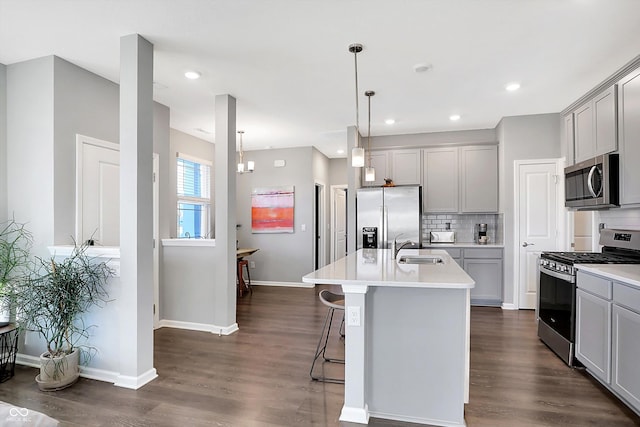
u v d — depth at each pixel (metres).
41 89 2.96
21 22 2.44
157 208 4.06
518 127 4.74
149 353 2.70
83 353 2.80
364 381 2.19
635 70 2.74
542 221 4.69
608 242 3.32
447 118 4.80
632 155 2.78
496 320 4.25
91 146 3.23
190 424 2.13
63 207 2.99
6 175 3.08
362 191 5.13
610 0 2.20
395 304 2.18
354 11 2.33
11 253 2.99
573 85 3.63
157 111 4.09
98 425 2.12
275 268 6.61
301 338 3.67
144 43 2.68
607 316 2.41
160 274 4.09
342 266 2.61
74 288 2.59
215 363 3.03
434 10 2.32
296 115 4.65
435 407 2.12
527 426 2.10
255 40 2.71
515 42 2.74
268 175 6.70
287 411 2.27
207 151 6.00
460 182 5.28
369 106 4.10
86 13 2.34
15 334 2.93
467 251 4.94
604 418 2.18
